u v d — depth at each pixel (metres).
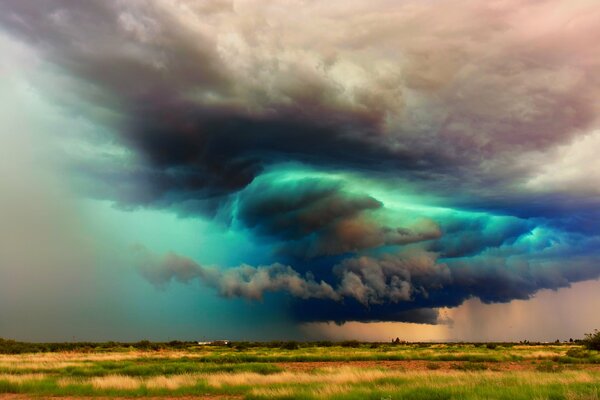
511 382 21.83
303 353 61.78
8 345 93.81
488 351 65.94
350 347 95.19
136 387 23.16
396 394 17.70
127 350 88.00
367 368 34.03
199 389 22.72
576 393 16.61
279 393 18.89
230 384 24.06
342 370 30.81
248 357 49.06
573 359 43.97
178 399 20.69
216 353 65.44
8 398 21.39
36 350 89.38
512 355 51.25
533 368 36.62
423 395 17.38
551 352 62.12
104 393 22.19
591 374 26.25
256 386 22.61
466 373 28.00
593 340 59.12
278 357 48.34
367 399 17.23
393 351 66.88
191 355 58.88
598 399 15.94
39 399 21.02
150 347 98.44
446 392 17.78
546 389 17.94
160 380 24.88
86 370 33.50
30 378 26.88
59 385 24.23
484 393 17.27
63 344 109.25
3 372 34.03
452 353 55.94
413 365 40.56
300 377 25.66
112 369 35.72
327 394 18.31
